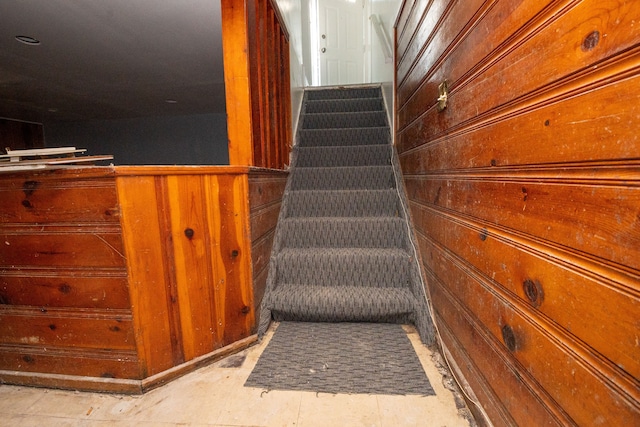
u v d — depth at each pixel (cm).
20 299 124
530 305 77
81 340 124
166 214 124
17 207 118
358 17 512
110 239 116
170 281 127
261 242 169
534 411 75
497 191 91
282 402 117
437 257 146
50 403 119
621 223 51
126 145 598
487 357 99
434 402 116
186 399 119
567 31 62
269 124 209
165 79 351
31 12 202
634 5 48
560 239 66
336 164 271
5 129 535
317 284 184
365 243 203
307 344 153
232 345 147
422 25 169
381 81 358
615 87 52
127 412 114
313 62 496
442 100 133
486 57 96
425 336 152
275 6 229
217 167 135
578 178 60
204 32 237
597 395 57
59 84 353
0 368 130
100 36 240
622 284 51
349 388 123
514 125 82
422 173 171
